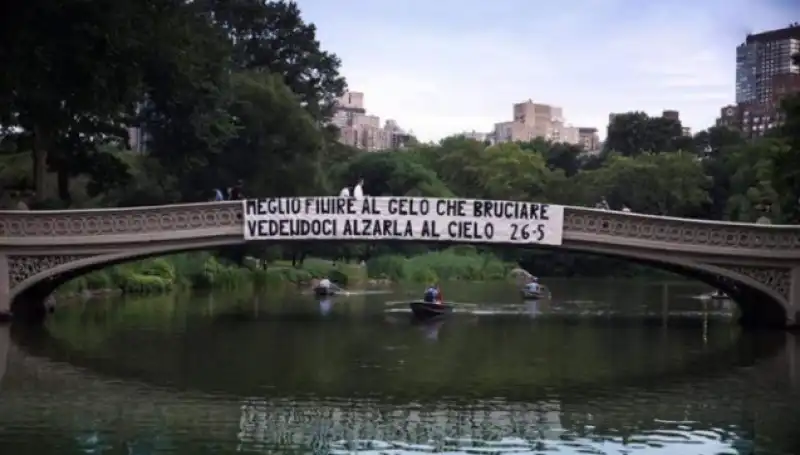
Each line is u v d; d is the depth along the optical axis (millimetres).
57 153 57656
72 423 23953
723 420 24922
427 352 36406
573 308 59031
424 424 24312
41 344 37094
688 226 42469
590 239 42688
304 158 80062
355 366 32719
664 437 23078
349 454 21422
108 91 47156
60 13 42531
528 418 25078
